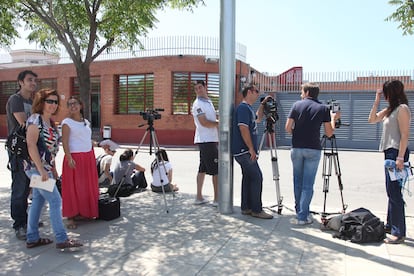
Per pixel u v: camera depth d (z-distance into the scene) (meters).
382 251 4.44
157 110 6.59
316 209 6.58
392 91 4.74
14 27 8.54
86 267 3.95
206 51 21.31
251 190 5.77
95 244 4.63
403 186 4.70
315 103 5.34
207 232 5.11
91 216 5.48
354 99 20.31
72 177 5.30
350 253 4.38
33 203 4.39
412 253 4.38
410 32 8.55
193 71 21.23
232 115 5.93
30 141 4.06
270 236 4.95
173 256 4.27
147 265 4.02
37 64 27.72
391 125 4.71
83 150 5.39
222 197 6.04
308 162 5.38
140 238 4.86
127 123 22.77
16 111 4.77
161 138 21.62
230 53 5.84
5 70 27.83
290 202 7.22
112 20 8.04
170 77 21.36
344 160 15.28
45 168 4.25
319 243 4.70
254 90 5.68
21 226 4.81
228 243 4.69
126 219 5.72
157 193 7.59
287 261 4.14
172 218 5.78
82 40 8.99
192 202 6.84
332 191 8.68
